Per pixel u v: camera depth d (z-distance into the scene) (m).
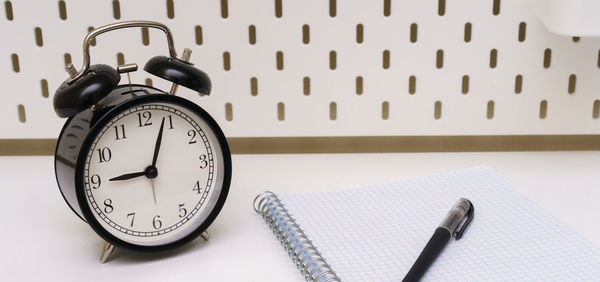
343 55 0.77
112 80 0.60
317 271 0.61
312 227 0.66
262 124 0.79
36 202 0.72
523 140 0.80
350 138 0.80
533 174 0.75
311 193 0.71
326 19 0.76
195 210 0.65
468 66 0.77
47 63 0.77
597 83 0.77
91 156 0.61
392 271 0.62
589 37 0.75
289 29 0.76
